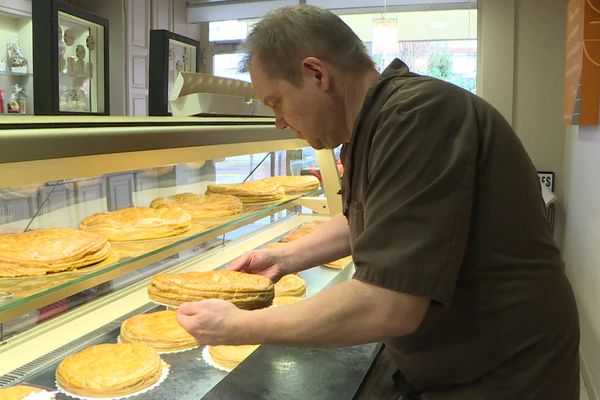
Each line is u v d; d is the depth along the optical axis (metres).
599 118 2.66
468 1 4.48
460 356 0.98
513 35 3.99
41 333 1.22
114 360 1.11
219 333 0.88
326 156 1.84
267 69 0.96
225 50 5.15
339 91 0.96
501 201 0.92
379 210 0.84
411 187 0.82
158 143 0.99
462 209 0.83
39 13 1.41
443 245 0.81
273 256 1.31
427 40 4.79
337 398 0.98
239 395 0.98
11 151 0.70
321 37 0.93
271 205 1.70
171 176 1.66
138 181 1.54
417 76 0.94
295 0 4.75
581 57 2.68
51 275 0.97
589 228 2.99
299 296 1.55
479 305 0.95
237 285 1.12
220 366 1.17
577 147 3.44
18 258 0.97
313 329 0.84
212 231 1.36
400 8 4.64
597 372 2.73
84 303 1.35
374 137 0.88
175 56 1.93
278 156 2.13
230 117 1.47
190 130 1.09
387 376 1.17
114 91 4.50
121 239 1.21
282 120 1.03
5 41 3.67
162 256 1.18
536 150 4.10
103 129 0.88
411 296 0.80
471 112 0.89
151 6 4.64
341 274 1.60
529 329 0.96
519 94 4.07
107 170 0.96
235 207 1.54
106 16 4.41
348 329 0.83
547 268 0.98
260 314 0.88
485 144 0.90
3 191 1.14
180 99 1.47
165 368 1.15
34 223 1.21
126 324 1.26
